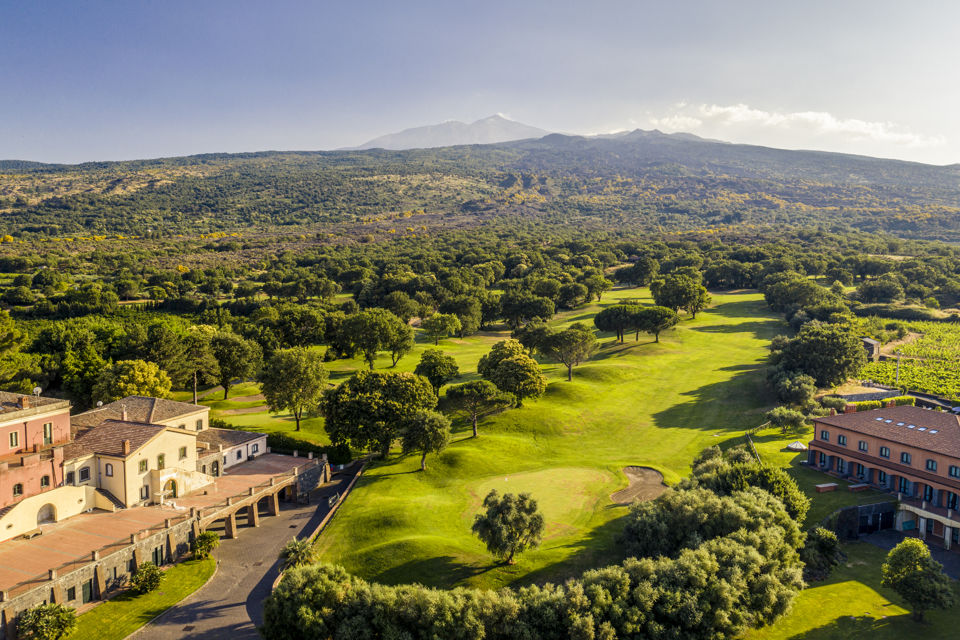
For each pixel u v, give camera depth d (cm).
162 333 11981
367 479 8850
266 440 9619
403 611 4828
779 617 5222
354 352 16112
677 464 9262
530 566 6156
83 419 8125
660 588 5012
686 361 14975
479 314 19588
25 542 6141
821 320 17375
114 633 5316
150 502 7275
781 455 9188
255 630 5409
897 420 8300
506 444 10000
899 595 5853
